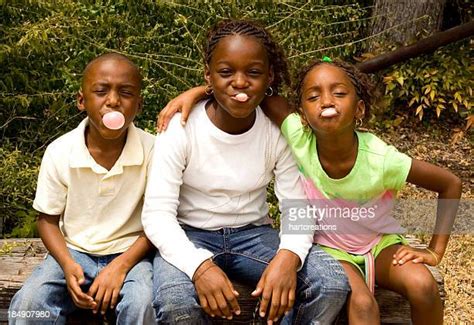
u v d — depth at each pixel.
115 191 2.33
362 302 2.19
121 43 3.99
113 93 2.22
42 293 2.19
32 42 3.57
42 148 3.77
